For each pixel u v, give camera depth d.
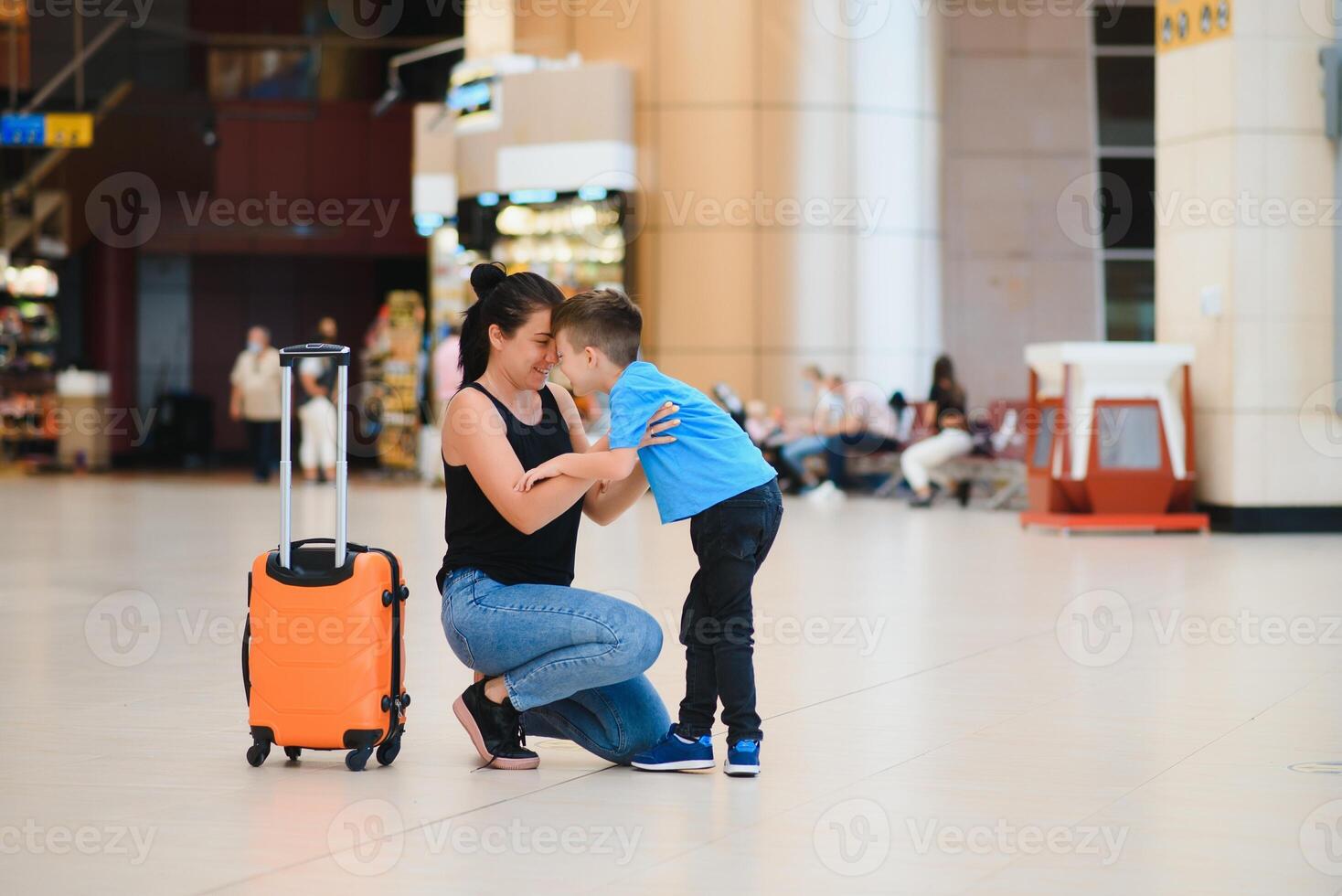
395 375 21.58
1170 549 11.19
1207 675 5.94
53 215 25.62
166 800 3.97
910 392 18.23
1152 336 22.64
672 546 11.54
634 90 17.77
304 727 4.32
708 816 3.81
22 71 25.33
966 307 22.69
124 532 12.48
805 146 17.61
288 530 4.37
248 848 3.50
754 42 17.50
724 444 4.31
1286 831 3.65
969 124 22.69
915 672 6.01
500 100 18.33
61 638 6.85
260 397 20.08
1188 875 3.30
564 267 18.17
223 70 26.03
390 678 4.39
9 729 4.90
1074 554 10.81
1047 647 6.62
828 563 10.18
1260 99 12.43
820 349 17.70
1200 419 12.84
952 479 16.06
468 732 4.42
